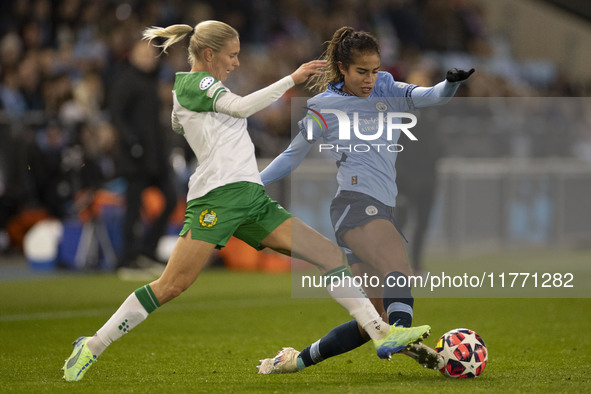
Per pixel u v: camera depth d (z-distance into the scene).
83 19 53.53
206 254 16.80
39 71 48.88
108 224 43.03
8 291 35.12
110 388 16.41
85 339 17.36
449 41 74.38
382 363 19.84
